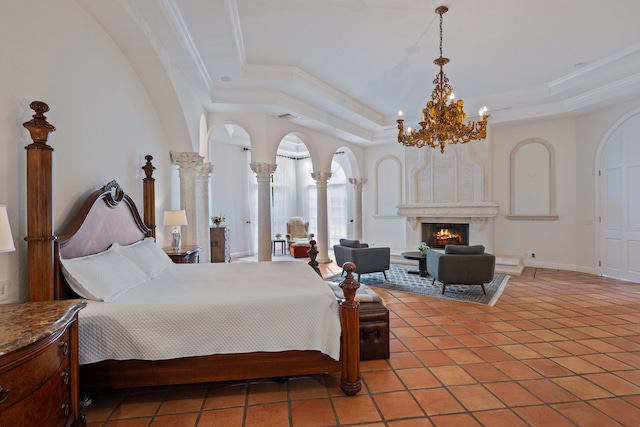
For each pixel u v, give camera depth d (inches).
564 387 88.9
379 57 172.4
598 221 228.5
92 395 87.3
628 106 207.5
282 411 80.0
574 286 199.6
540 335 125.0
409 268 268.5
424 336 125.3
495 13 133.6
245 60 173.9
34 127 75.5
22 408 48.8
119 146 130.6
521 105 236.5
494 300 172.1
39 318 57.2
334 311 88.4
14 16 77.8
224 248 286.8
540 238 257.9
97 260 97.0
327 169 292.2
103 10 106.6
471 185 275.6
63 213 95.9
